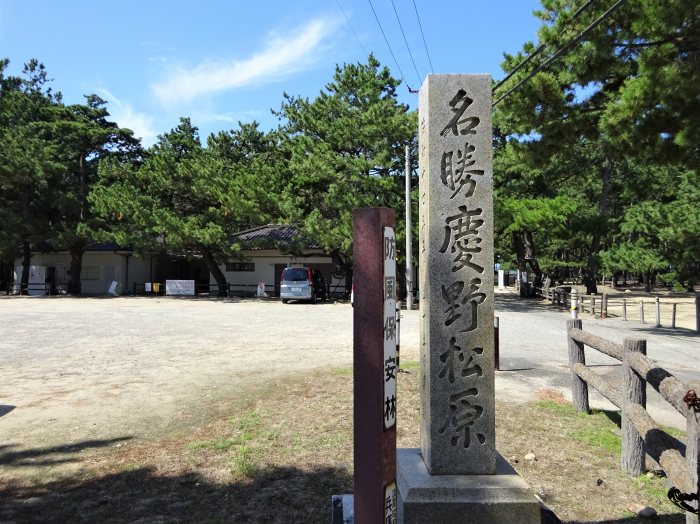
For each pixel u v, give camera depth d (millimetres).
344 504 3617
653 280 47938
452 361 3484
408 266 20922
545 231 25391
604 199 29656
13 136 28719
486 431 3447
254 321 17234
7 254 29984
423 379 3725
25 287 33156
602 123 9953
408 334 13633
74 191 31406
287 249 28219
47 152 28625
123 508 3871
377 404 2609
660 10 8109
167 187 28062
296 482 4320
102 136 32531
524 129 11906
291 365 9273
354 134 23312
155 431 5641
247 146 36125
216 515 3762
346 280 29906
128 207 26422
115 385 7750
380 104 22734
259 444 5195
